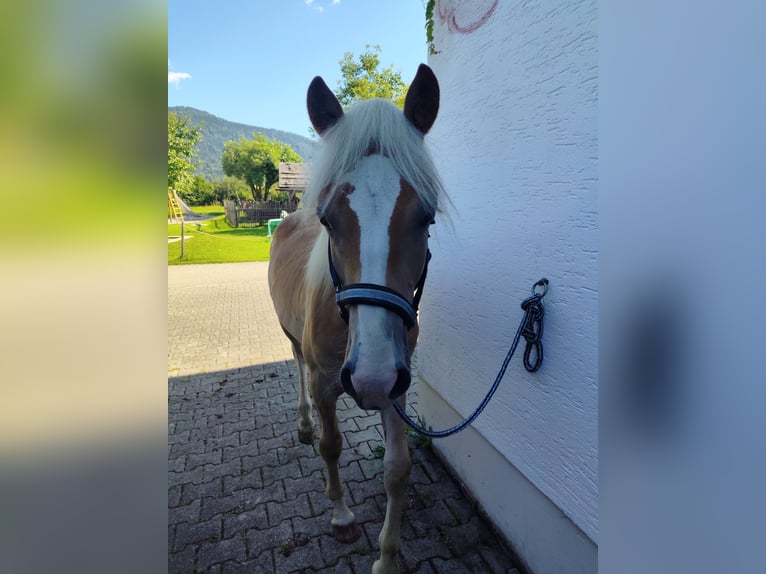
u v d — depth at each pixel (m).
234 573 1.75
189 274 9.85
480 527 1.94
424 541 1.87
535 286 1.52
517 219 1.62
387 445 1.64
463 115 1.95
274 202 23.84
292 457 2.54
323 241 1.57
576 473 1.40
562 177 1.38
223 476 2.37
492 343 1.83
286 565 1.78
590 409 1.32
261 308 6.62
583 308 1.32
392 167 1.21
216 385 3.66
